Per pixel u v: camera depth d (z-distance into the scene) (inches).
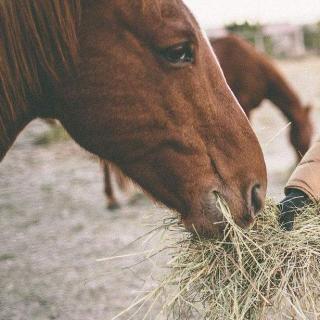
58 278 176.6
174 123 82.9
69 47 77.1
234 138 86.3
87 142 85.0
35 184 312.5
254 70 270.2
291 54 1213.1
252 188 87.8
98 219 239.8
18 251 204.2
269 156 333.4
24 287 171.2
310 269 88.0
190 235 93.0
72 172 339.6
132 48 79.7
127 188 95.3
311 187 92.7
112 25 79.0
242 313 84.0
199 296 92.4
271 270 86.4
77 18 77.4
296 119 271.6
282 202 93.2
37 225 236.2
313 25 1306.6
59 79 79.9
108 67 79.9
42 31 76.4
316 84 643.5
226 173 85.8
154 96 81.6
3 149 85.0
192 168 84.5
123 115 82.0
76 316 149.8
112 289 165.6
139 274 174.1
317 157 95.0
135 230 218.8
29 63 77.6
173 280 91.1
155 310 150.4
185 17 80.5
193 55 82.0
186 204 86.1
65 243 209.8
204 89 83.8
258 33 1205.7
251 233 89.4
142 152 84.2
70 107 82.5
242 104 273.3
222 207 84.7
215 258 88.1
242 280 87.6
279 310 87.3
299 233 88.4
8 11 74.7
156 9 78.9
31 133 468.8
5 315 152.3
